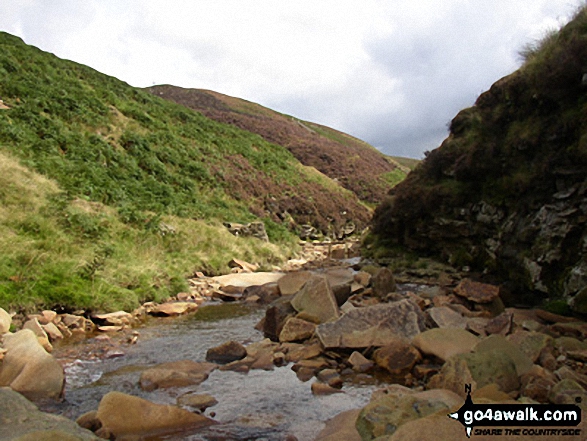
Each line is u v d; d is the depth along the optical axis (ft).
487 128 40.60
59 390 14.28
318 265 64.85
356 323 19.53
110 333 23.93
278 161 136.26
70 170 54.44
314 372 16.93
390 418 10.62
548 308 24.66
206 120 142.72
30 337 15.99
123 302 28.94
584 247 24.49
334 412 13.14
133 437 11.28
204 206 75.66
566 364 15.53
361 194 153.89
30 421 10.32
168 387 15.34
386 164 201.98
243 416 12.83
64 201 39.99
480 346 15.66
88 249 34.50
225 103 235.81
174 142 98.84
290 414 12.99
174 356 19.74
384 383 15.65
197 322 27.50
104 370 17.46
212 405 13.70
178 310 30.27
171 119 120.37
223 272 50.49
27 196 37.91
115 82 120.98
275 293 37.11
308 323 21.76
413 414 10.77
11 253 27.71
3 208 34.17
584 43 28.07
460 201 42.63
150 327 25.93
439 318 21.93
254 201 101.24
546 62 31.53
